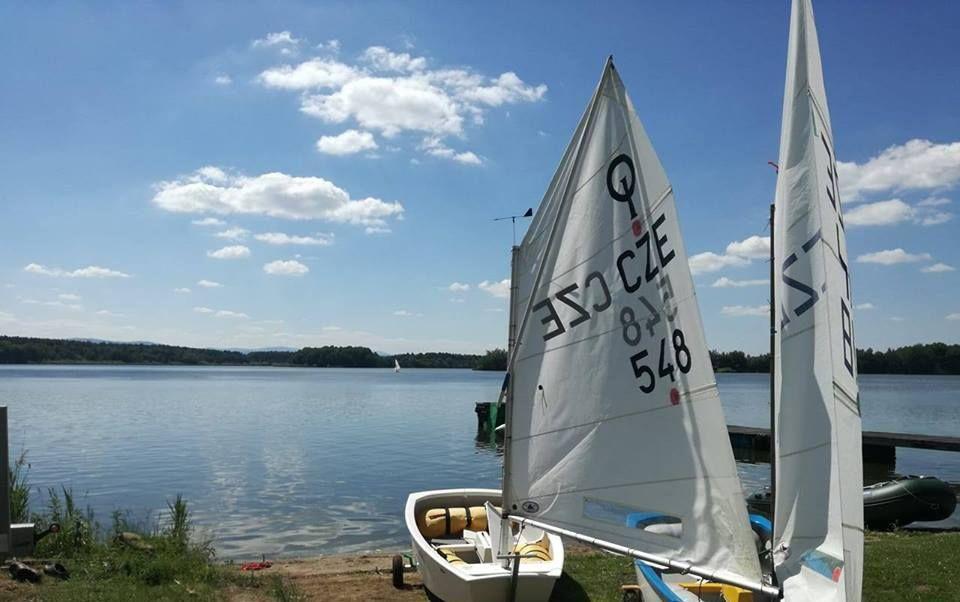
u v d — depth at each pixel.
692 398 6.18
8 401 64.62
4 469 10.23
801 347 5.78
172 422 47.00
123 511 19.94
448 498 13.09
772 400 6.04
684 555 6.13
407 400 75.44
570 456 6.82
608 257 6.77
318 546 16.53
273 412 56.62
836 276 5.79
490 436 40.94
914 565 11.18
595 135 6.89
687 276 6.26
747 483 26.72
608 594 10.51
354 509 20.78
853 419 5.81
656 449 6.38
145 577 10.34
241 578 11.02
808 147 5.88
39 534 11.10
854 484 5.61
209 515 19.81
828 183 5.95
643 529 6.39
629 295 6.62
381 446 36.00
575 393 6.84
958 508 21.58
